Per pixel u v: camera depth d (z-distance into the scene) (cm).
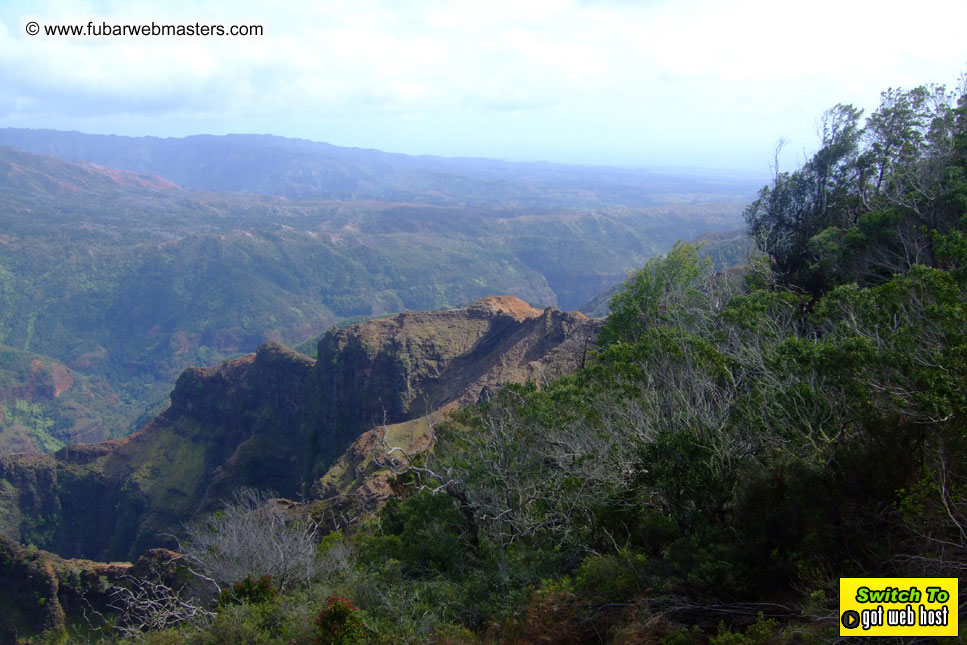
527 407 2045
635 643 1040
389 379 7644
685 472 1425
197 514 8831
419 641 1275
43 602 3994
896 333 1302
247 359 11169
